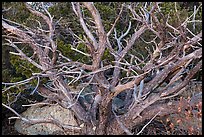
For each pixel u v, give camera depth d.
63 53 5.30
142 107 4.46
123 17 6.95
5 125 6.12
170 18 5.98
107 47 4.74
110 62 5.22
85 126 4.78
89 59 5.38
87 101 5.42
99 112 4.66
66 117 5.59
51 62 4.70
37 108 6.00
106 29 6.35
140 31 4.91
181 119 4.47
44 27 6.55
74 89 5.33
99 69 3.99
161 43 4.26
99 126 4.71
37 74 4.10
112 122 4.75
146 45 6.44
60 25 6.06
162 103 4.66
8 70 6.08
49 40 4.85
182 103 4.36
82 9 5.77
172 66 4.18
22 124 5.88
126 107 5.15
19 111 6.27
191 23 6.35
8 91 5.39
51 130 5.54
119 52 5.14
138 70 3.98
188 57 3.98
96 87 4.99
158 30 4.07
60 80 4.72
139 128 5.16
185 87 4.54
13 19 6.67
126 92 5.81
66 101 4.85
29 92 5.98
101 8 6.75
